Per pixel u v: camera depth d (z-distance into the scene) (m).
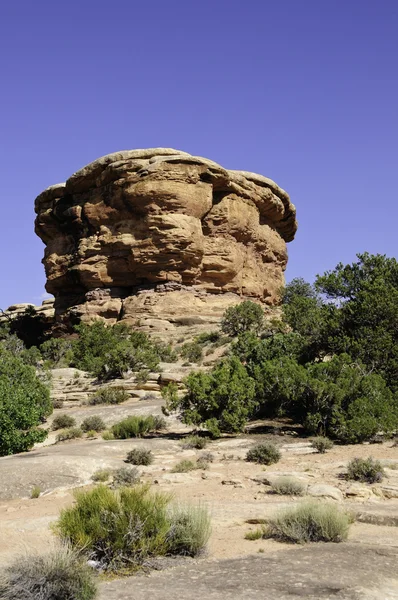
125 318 62.00
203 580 6.16
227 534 8.76
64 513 7.50
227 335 52.31
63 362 52.25
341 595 5.40
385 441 19.25
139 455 16.34
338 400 20.52
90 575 5.82
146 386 33.84
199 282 65.00
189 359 44.91
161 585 6.01
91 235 68.62
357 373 21.83
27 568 5.61
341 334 29.97
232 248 67.75
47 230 74.25
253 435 20.97
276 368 22.41
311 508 8.57
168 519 7.65
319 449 17.41
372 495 11.59
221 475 14.16
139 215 64.19
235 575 6.29
